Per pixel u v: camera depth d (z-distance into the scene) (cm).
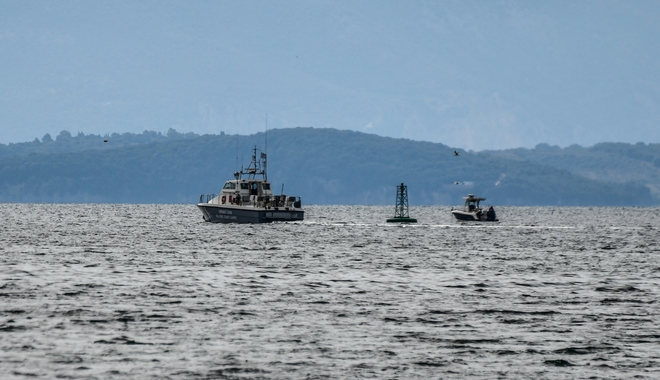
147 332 11719
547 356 10625
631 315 13500
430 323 12662
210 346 10931
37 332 11600
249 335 11631
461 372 9875
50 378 9406
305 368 9938
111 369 9775
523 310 13938
